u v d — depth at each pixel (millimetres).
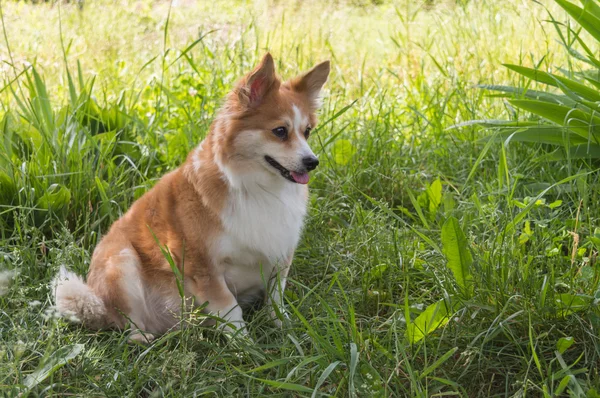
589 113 4648
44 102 5254
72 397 3113
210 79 6738
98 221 4473
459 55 7773
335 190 5027
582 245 3975
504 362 3256
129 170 4910
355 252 4230
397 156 5570
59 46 8727
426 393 2895
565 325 3320
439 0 9344
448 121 6250
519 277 3527
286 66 7414
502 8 8750
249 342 3412
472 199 4426
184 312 3566
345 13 9961
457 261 3447
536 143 5117
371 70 8023
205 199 3643
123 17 9445
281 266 3879
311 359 3008
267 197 3725
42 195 4566
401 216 4961
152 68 8188
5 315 3625
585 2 4809
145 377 3141
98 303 3670
